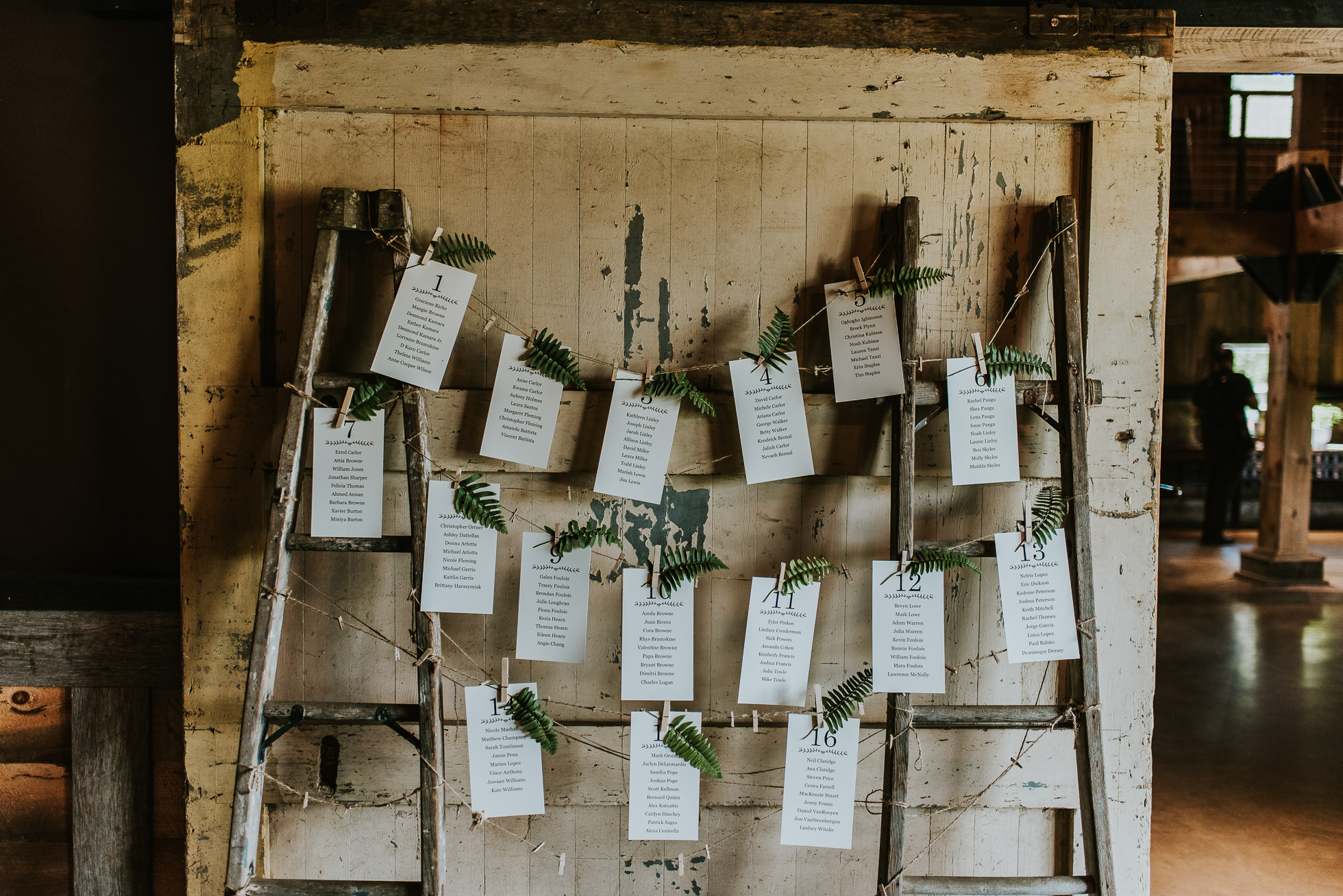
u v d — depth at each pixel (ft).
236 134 4.73
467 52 4.74
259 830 4.36
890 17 4.82
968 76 4.83
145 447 5.35
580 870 5.09
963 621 5.05
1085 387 4.60
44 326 5.30
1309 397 17.28
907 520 4.50
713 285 4.90
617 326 4.89
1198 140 22.04
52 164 5.23
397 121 4.79
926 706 4.67
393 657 4.97
